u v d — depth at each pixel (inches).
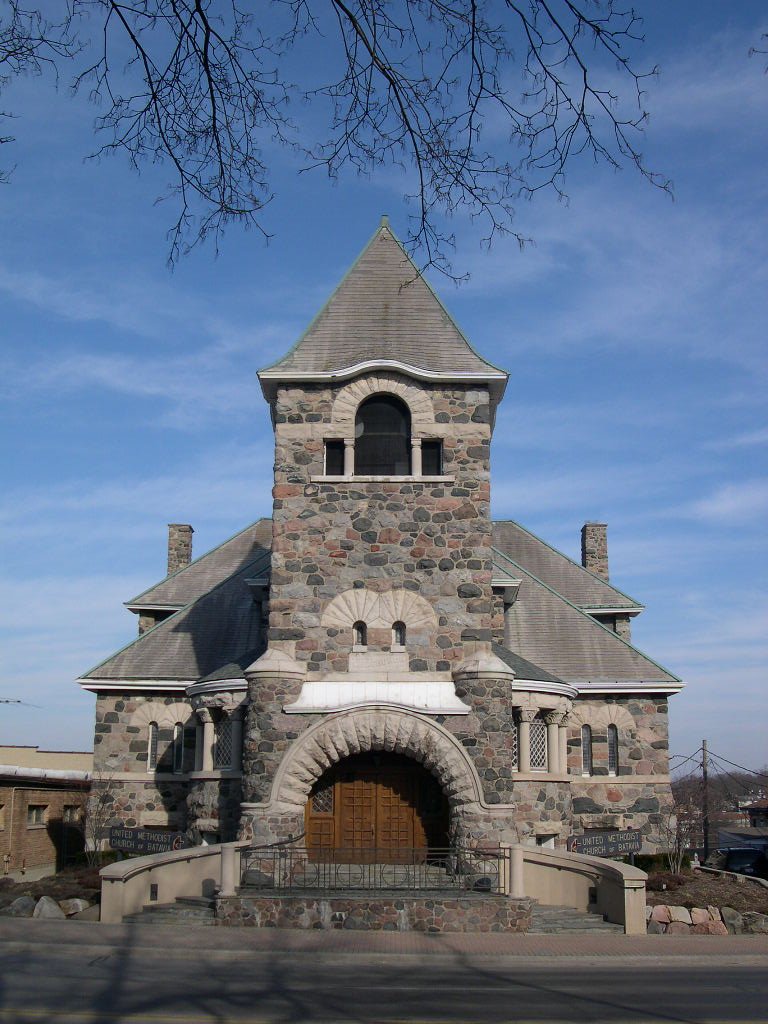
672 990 628.1
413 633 1114.1
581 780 1333.7
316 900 901.2
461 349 1208.8
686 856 1334.9
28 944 761.6
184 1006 538.3
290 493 1154.0
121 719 1379.2
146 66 388.8
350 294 1258.0
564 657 1401.3
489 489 1157.1
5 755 2229.3
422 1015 529.3
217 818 1154.0
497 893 938.1
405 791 1110.4
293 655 1111.0
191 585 1616.6
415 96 392.8
